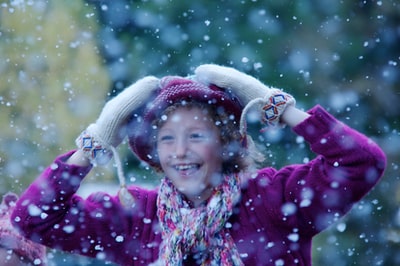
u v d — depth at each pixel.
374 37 15.07
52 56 12.63
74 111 12.49
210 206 4.03
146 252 4.19
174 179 4.09
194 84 4.10
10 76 12.20
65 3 13.23
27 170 10.84
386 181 12.15
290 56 15.17
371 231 11.46
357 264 11.17
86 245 4.26
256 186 4.16
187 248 4.02
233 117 4.13
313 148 4.03
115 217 4.25
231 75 4.12
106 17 16.17
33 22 12.60
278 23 15.34
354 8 15.23
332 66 15.00
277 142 12.91
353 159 3.96
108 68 15.75
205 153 4.05
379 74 14.95
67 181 4.18
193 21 16.02
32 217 4.22
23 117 11.86
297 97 14.91
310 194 4.04
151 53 16.11
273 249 4.09
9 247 4.87
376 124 14.60
